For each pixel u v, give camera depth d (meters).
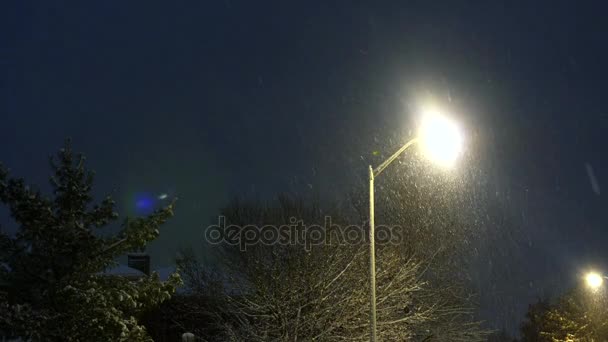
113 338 13.95
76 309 13.66
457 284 29.70
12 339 13.30
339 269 25.59
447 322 28.44
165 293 14.91
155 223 14.73
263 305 25.30
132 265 33.84
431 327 27.98
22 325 12.98
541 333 38.00
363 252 25.80
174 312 27.80
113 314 14.07
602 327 35.03
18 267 13.96
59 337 13.58
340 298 25.14
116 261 14.70
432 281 29.19
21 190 13.95
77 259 14.13
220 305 26.81
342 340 25.03
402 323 26.06
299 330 24.86
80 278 14.18
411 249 28.56
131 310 15.36
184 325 27.67
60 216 14.25
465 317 30.25
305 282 24.94
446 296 29.03
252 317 26.69
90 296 13.58
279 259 25.28
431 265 29.36
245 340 25.00
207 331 27.25
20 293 13.97
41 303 13.92
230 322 26.94
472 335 28.86
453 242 29.67
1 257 13.95
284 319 24.69
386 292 25.61
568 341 34.81
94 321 13.54
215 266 27.45
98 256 14.40
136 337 14.38
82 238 14.06
